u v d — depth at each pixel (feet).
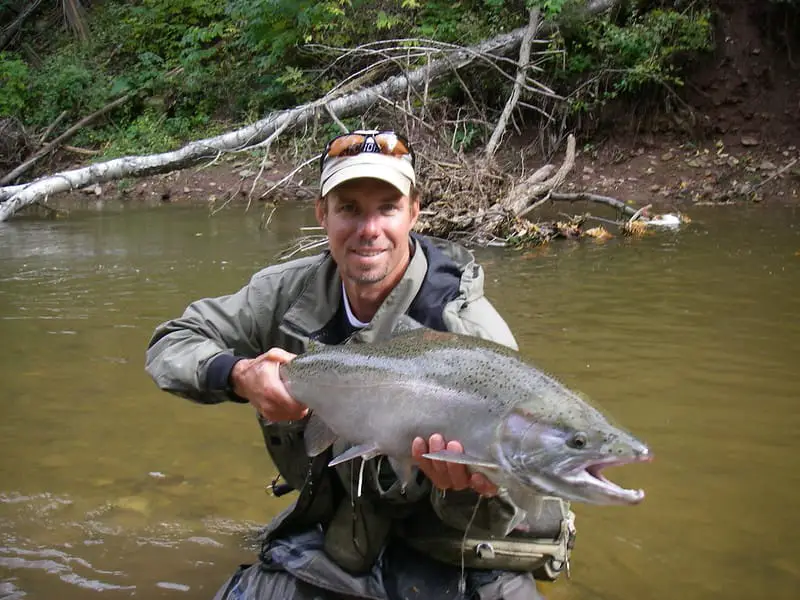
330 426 4.14
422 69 20.63
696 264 12.39
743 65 20.90
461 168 16.03
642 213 16.61
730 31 21.20
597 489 3.36
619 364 8.14
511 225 14.90
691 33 20.81
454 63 20.66
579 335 9.06
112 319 10.44
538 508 3.69
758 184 19.12
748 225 15.58
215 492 6.01
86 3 36.11
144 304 11.14
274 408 4.29
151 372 4.67
